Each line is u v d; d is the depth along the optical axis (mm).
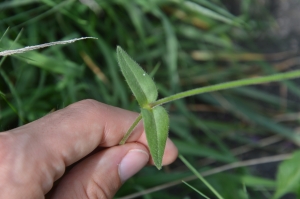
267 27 576
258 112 522
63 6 450
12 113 417
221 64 545
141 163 372
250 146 505
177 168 479
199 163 490
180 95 321
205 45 543
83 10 470
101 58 493
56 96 446
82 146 344
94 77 474
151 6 490
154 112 325
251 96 534
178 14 534
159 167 316
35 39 442
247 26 505
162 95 498
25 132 325
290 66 551
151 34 521
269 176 492
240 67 540
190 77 520
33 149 322
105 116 358
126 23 515
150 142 318
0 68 403
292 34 572
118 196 422
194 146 456
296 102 530
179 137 495
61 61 441
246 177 432
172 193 469
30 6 457
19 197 308
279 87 537
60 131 336
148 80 328
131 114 372
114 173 362
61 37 474
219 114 520
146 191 405
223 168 433
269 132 513
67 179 351
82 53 465
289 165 358
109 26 494
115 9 505
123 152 367
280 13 586
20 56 401
